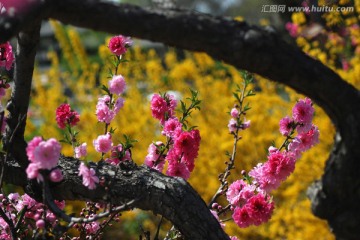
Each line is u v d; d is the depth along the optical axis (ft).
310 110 8.34
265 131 18.53
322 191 5.64
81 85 23.95
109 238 18.01
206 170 18.12
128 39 8.57
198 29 5.37
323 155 16.84
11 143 6.72
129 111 20.10
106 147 8.13
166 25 5.37
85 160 6.60
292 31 18.48
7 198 7.80
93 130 19.54
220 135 19.01
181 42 5.45
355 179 5.48
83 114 19.69
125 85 8.57
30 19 5.23
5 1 5.27
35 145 6.09
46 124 21.91
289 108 18.66
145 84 23.73
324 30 17.85
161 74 22.88
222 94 20.01
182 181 6.75
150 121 19.70
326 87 5.43
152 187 6.67
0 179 6.84
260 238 17.15
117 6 5.38
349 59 19.85
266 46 5.36
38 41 6.51
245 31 5.38
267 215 7.99
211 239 6.55
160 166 8.70
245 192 8.34
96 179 6.56
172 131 8.42
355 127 5.42
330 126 16.87
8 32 5.17
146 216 19.01
